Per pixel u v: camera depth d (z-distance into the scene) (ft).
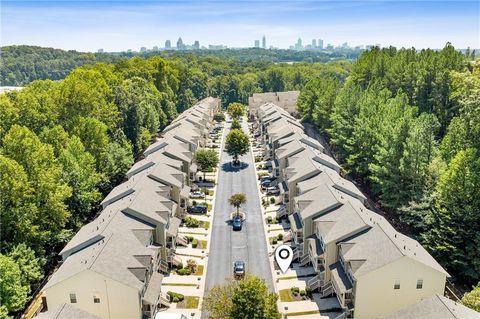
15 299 139.54
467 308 118.32
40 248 173.99
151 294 147.64
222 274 178.91
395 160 211.82
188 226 222.48
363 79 400.47
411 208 192.24
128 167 272.51
